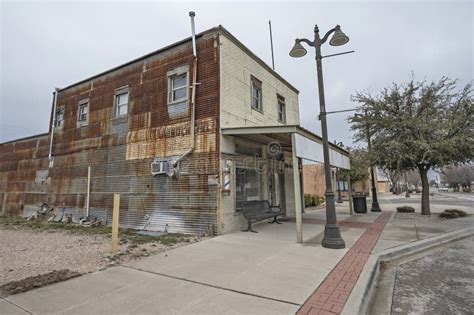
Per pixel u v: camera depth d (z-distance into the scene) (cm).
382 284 446
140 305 330
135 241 730
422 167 1259
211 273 447
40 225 1136
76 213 1220
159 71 1022
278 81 1312
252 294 359
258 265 489
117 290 379
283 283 398
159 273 452
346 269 462
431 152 1055
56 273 452
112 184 1091
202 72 902
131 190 1020
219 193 812
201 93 891
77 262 533
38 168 1499
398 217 1191
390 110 1230
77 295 362
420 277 475
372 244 657
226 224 828
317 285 390
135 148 1041
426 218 1144
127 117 1091
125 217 1015
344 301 335
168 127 955
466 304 362
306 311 310
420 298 385
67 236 858
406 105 1206
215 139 839
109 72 1204
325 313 305
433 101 1177
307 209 1764
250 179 1001
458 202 2342
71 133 1336
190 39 945
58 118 1445
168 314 305
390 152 1152
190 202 858
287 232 834
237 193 917
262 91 1141
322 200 2216
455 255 612
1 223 1242
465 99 1130
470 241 756
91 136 1227
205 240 723
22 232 968
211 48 897
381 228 897
